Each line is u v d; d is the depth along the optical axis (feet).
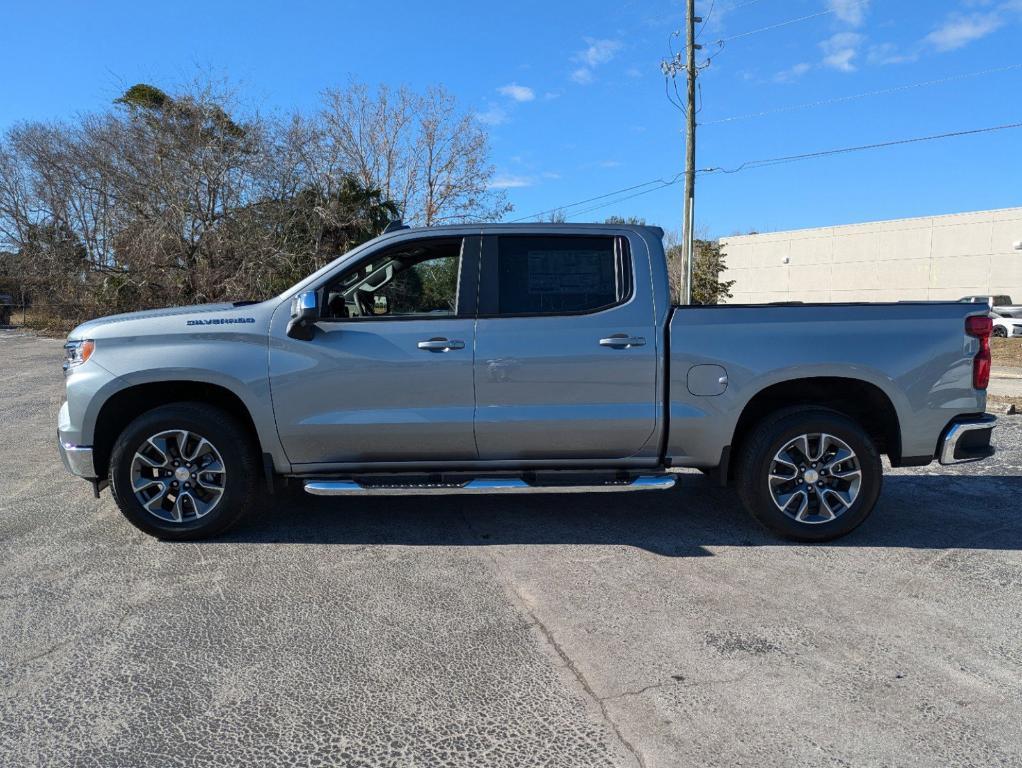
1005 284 106.63
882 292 120.16
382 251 15.89
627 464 16.15
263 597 13.10
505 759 8.61
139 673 10.51
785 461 15.75
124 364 15.34
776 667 10.66
